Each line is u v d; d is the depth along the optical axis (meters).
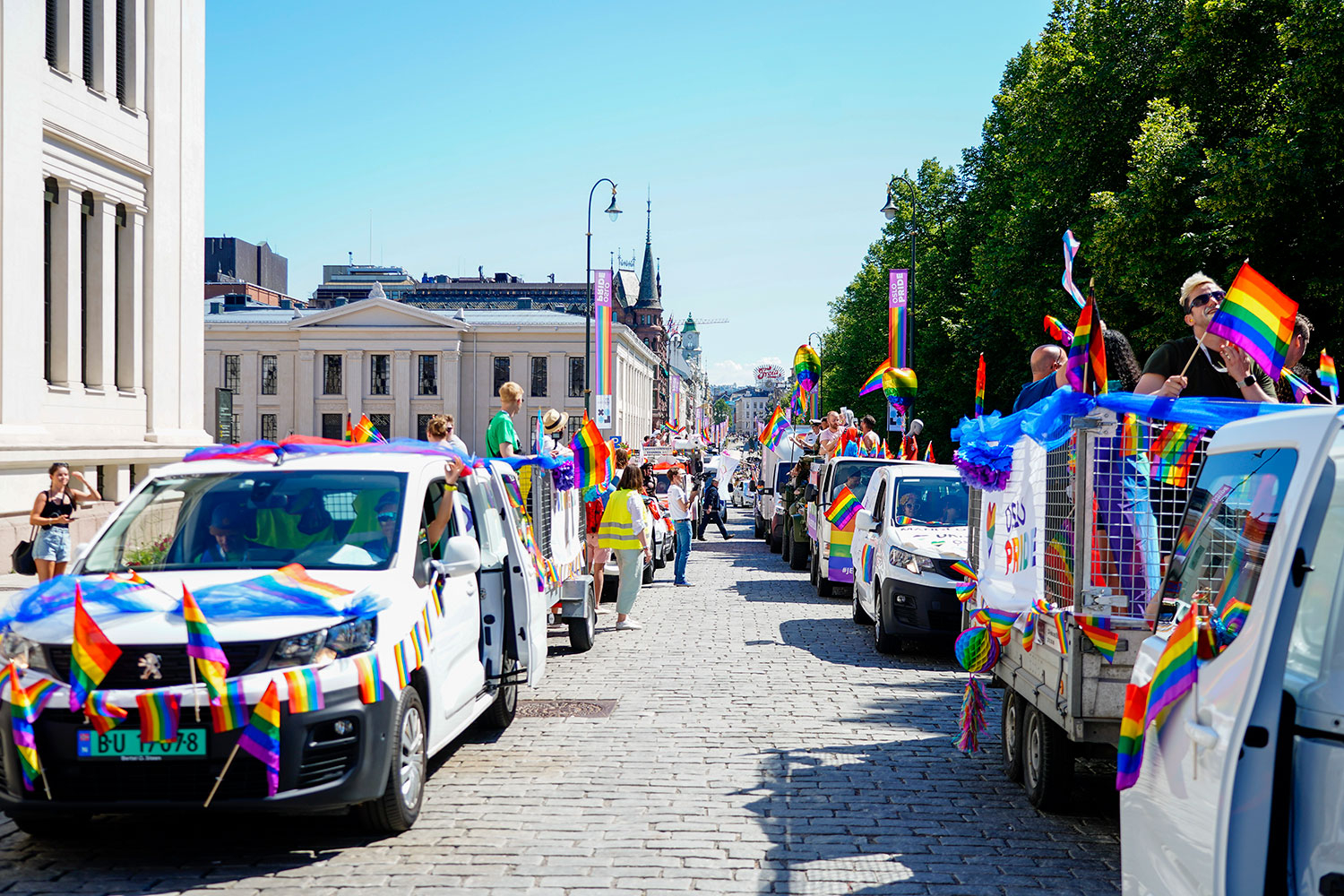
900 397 19.56
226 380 87.94
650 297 159.25
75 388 22.97
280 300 116.88
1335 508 3.08
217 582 5.57
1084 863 5.35
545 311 95.44
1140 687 3.89
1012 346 34.19
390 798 5.53
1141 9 27.05
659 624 14.19
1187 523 4.14
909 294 34.34
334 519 6.21
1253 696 2.92
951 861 5.36
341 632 5.31
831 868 5.24
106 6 24.05
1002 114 36.41
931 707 9.11
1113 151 27.25
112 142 24.20
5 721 4.99
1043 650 5.89
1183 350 6.00
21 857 5.34
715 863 5.29
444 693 6.34
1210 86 22.44
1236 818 2.93
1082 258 27.56
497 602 7.66
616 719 8.53
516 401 11.41
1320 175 17.86
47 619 5.20
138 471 24.67
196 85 27.80
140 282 25.61
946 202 43.84
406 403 86.75
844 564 17.03
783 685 9.96
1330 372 5.81
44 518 14.34
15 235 20.34
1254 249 18.62
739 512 53.16
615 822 5.93
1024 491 6.33
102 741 4.95
